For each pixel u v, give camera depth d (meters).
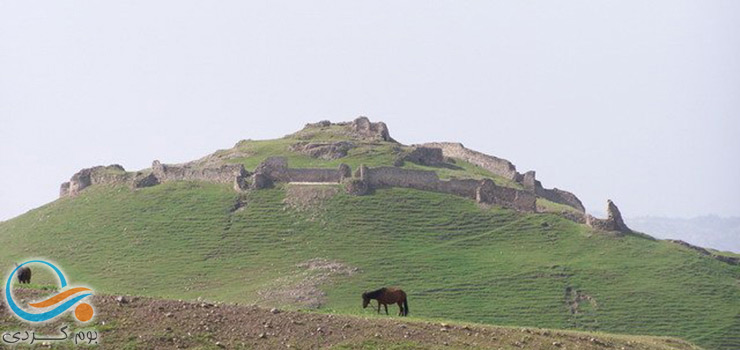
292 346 93.81
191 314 98.50
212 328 95.75
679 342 126.62
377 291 123.31
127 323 94.75
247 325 97.56
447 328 104.94
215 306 102.31
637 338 124.38
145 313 97.44
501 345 101.44
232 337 94.56
